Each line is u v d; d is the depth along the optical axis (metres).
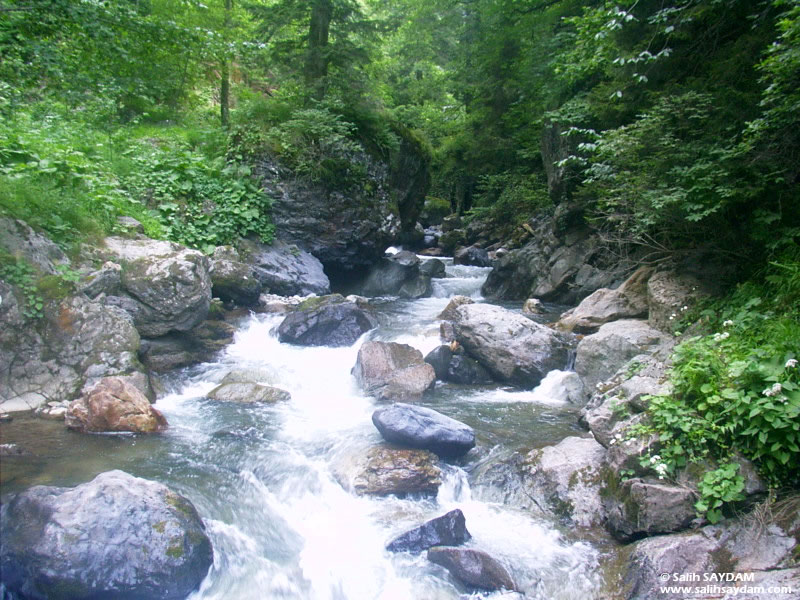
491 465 6.12
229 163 13.70
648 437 5.25
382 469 5.79
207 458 5.90
